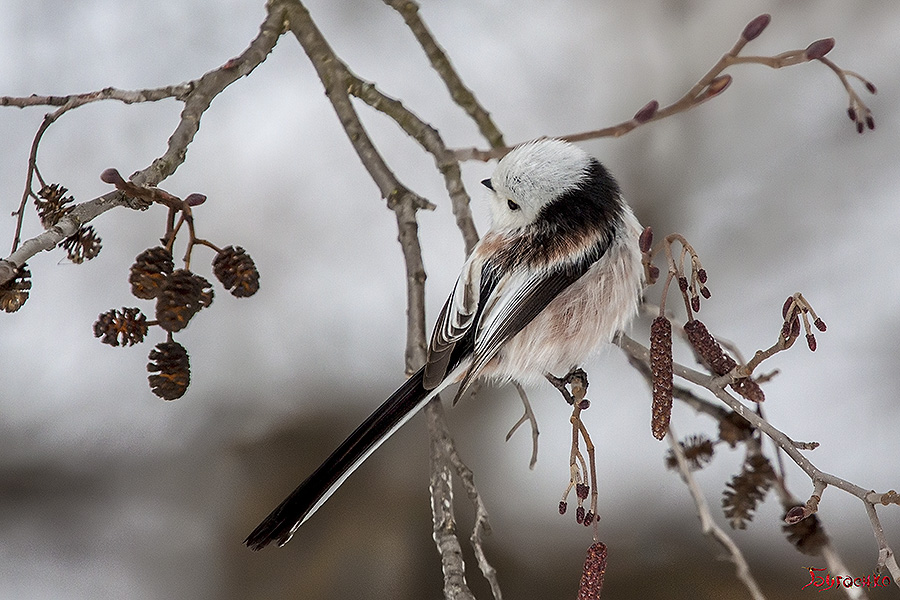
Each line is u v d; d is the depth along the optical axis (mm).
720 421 6176
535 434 6402
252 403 10656
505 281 6125
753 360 5059
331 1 11664
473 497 5250
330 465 5676
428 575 9500
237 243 11086
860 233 11250
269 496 9984
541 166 6219
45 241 4293
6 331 10516
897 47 11477
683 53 11750
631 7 11930
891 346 10594
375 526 9742
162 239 4762
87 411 10406
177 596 9281
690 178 11508
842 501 9609
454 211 6648
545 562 9555
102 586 9266
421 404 5727
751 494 5949
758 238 11289
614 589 9328
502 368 6453
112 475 10141
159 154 10781
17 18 10898
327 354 10898
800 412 10320
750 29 5051
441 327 6031
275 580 9492
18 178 10492
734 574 9250
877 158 11430
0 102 5062
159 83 10969
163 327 4672
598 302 6270
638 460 10133
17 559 9477
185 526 9859
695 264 5148
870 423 10188
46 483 10008
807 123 11617
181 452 10336
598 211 6285
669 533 9672
